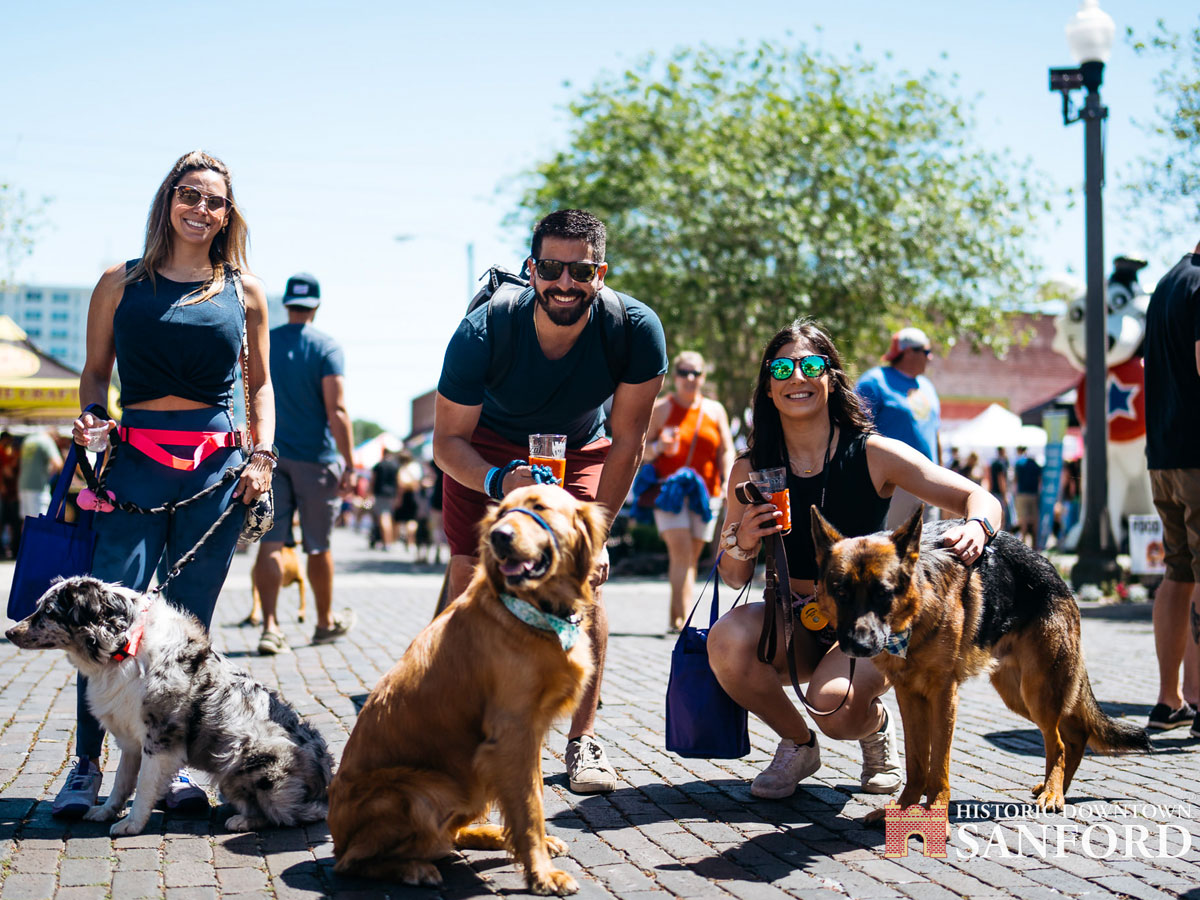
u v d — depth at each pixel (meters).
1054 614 4.45
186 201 4.40
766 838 4.04
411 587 14.52
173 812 4.28
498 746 3.47
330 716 5.88
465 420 4.66
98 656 3.84
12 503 18.20
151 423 4.45
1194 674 6.14
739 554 4.62
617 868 3.70
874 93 20.98
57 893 3.34
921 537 4.30
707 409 9.62
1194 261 5.97
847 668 4.44
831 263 19.64
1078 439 25.83
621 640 9.31
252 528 4.68
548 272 4.31
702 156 19.75
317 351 8.09
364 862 3.50
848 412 4.59
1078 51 13.30
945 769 3.97
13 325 19.69
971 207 20.89
